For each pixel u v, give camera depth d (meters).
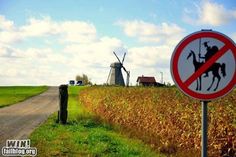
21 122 27.39
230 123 13.93
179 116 16.94
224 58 5.81
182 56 5.84
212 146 14.02
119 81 85.25
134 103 23.61
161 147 16.44
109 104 29.92
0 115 34.41
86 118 27.95
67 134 19.69
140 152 15.20
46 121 27.36
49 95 89.12
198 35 5.84
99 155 14.03
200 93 5.80
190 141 15.44
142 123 21.25
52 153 14.24
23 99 70.62
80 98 66.19
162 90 24.14
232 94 17.08
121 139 18.80
